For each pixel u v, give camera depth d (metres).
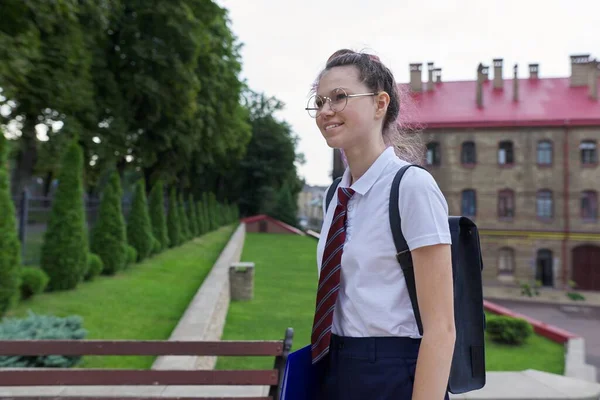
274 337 8.29
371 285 1.26
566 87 31.84
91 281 10.68
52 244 9.22
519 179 28.73
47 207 11.23
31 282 8.12
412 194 1.20
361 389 1.25
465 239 1.42
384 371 1.23
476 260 1.40
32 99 14.10
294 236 39.84
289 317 9.91
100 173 19.91
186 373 3.41
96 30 15.14
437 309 1.15
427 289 1.16
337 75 1.37
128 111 18.66
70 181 9.57
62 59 13.68
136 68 18.28
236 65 27.25
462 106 31.25
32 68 12.21
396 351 1.24
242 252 24.03
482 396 4.80
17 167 18.38
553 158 28.53
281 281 14.92
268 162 49.84
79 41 13.98
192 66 18.56
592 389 5.05
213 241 27.28
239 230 31.78
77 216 9.57
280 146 50.00
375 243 1.25
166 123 20.97
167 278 12.22
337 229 1.34
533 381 5.31
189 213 27.78
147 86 17.23
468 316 1.38
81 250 9.59
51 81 13.64
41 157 16.66
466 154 29.42
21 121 16.48
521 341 8.94
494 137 29.05
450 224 1.38
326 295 1.33
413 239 1.17
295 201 58.28
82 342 3.32
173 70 17.56
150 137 21.08
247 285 11.60
